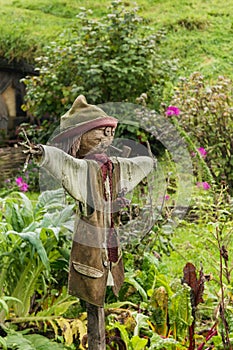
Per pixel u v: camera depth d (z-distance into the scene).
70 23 14.63
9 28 13.83
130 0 15.98
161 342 3.84
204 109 8.76
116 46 10.62
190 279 4.14
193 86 9.28
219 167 8.55
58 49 11.02
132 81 10.48
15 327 4.59
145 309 4.52
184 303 4.02
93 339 3.63
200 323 4.57
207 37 13.59
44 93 10.89
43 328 4.72
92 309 3.61
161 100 10.57
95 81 10.44
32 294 4.71
